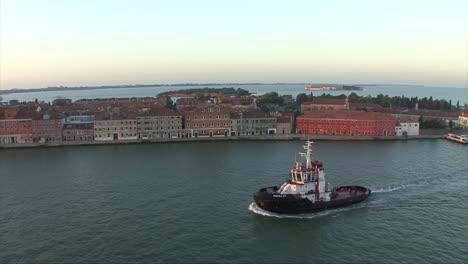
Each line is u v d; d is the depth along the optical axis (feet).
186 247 261.65
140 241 270.46
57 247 262.88
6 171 484.33
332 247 263.49
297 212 321.11
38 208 339.98
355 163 503.20
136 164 517.55
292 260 246.06
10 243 270.26
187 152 611.47
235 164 505.66
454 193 370.53
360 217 313.94
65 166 510.17
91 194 378.53
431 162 509.76
